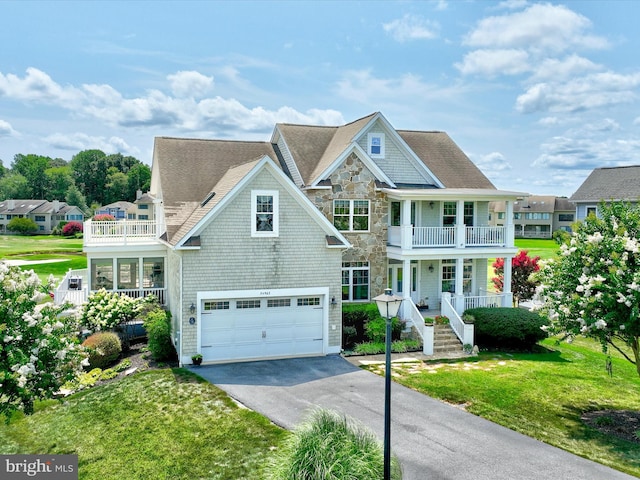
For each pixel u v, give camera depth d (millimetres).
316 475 8617
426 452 11250
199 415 13297
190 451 11406
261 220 18375
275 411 13539
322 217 18953
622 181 41031
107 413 13680
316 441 9266
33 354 10180
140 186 129750
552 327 13797
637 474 10414
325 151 25203
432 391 15383
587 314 12672
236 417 13109
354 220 23172
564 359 19938
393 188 23312
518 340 21422
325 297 19375
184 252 17609
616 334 13148
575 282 13203
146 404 14148
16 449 11891
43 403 14484
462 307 22828
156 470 10664
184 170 24812
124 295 21922
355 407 13883
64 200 127812
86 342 17797
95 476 10555
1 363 10023
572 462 10922
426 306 24734
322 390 15305
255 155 26812
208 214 17562
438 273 25328
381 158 24656
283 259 18719
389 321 9336
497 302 23531
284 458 9375
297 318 19172
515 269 28594
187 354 17797
